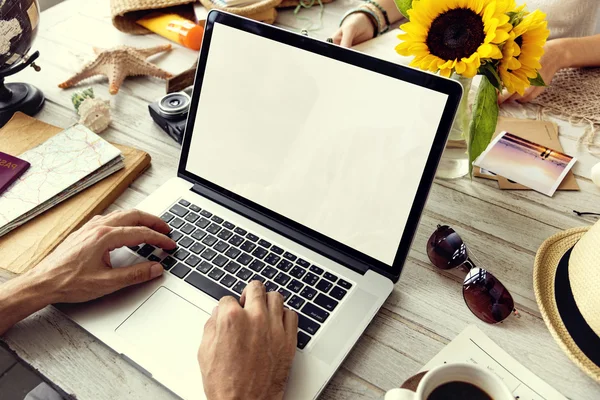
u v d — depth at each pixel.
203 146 0.78
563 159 0.83
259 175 0.74
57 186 0.77
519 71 0.68
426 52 0.68
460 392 0.46
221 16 0.74
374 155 0.65
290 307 0.62
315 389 0.55
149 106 0.93
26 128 0.91
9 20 0.86
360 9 1.10
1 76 0.93
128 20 1.20
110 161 0.81
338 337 0.59
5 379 1.34
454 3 0.66
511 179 0.81
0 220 0.72
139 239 0.67
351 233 0.67
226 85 0.75
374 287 0.65
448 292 0.67
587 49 0.99
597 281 0.54
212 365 0.53
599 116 0.91
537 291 0.63
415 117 0.62
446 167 0.83
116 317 0.62
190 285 0.65
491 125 0.69
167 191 0.79
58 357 0.60
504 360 0.58
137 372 0.58
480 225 0.75
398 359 0.60
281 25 1.19
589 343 0.55
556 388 0.56
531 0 1.16
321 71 0.67
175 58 1.10
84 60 1.10
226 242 0.71
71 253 0.63
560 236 0.69
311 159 0.70
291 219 0.72
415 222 0.63
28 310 0.61
